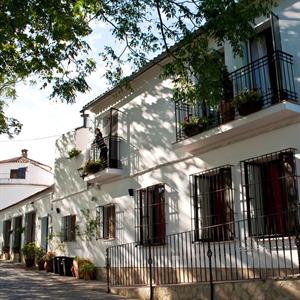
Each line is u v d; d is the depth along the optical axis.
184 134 11.62
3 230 28.39
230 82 10.62
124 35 9.35
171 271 12.04
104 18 9.30
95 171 15.51
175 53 9.38
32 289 12.72
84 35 9.79
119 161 15.18
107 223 15.69
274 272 9.18
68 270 16.78
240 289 8.61
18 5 8.50
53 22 9.44
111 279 14.62
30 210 23.78
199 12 8.21
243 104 9.76
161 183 12.95
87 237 16.56
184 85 9.20
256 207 9.91
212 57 8.45
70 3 9.20
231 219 10.36
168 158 12.87
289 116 9.31
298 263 8.38
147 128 14.04
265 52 10.62
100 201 16.12
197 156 11.75
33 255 20.73
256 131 10.09
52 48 9.90
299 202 8.88
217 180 11.17
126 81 10.16
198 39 8.49
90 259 16.16
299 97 9.33
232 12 7.95
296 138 9.19
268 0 8.80
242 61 10.89
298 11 9.73
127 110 15.21
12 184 33.75
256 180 10.06
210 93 8.34
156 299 10.52
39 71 10.21
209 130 10.69
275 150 9.59
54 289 12.73
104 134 16.70
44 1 8.84
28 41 9.79
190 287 9.71
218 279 10.41
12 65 10.23
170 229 12.32
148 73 14.12
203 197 11.41
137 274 13.40
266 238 9.48
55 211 19.88
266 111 9.30
